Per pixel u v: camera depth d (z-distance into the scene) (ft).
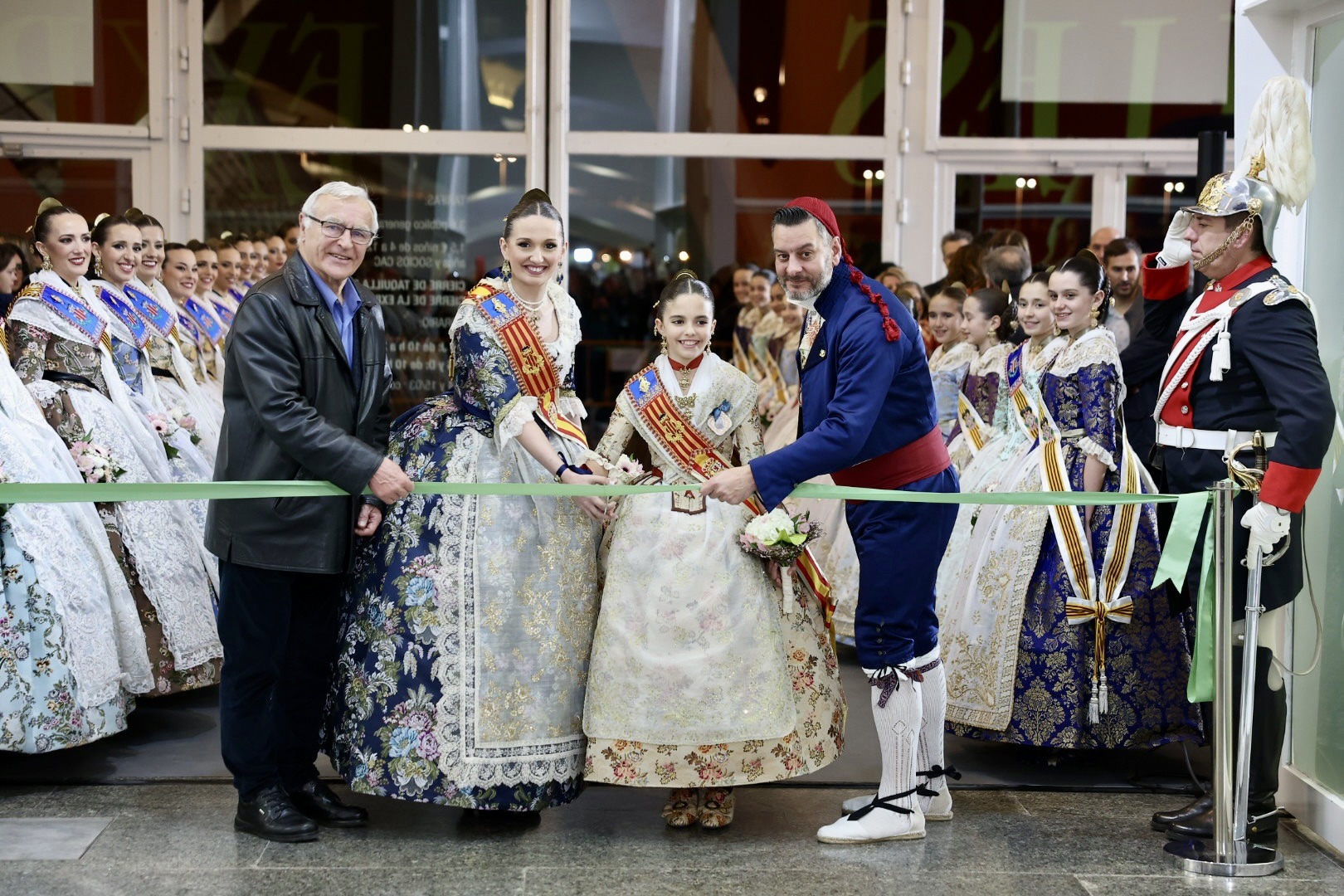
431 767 10.15
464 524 10.42
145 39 27.14
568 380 11.16
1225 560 9.91
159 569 13.73
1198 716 12.19
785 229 10.20
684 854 10.18
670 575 10.44
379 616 10.43
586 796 11.62
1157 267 12.53
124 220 15.24
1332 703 10.93
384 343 10.87
